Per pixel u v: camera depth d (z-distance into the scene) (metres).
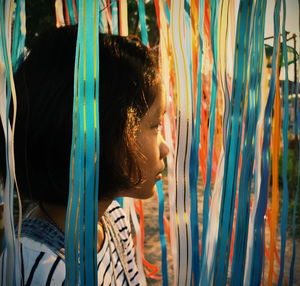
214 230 0.62
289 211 3.10
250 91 0.66
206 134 0.99
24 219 0.54
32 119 0.51
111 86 0.51
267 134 0.74
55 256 0.49
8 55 0.44
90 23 0.42
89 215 0.44
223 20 0.59
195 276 0.62
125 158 0.54
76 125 0.43
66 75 0.50
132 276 0.75
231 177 0.59
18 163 0.53
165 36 0.78
